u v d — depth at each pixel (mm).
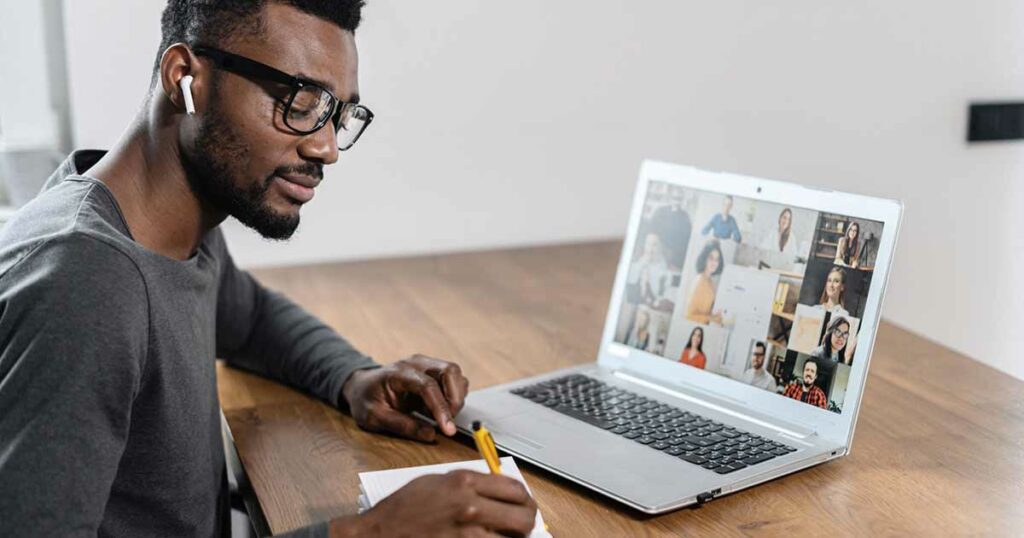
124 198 1021
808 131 2348
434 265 1931
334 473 1090
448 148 2051
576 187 2168
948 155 2498
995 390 1331
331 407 1287
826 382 1140
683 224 1297
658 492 989
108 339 864
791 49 2273
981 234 2592
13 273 872
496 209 2115
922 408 1269
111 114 1841
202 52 982
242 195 1019
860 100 2371
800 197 1191
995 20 2432
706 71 2215
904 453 1138
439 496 865
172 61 991
